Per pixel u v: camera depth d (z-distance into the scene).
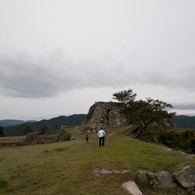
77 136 32.94
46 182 7.38
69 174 8.30
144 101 36.78
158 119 34.00
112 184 7.50
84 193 6.33
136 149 13.90
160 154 12.37
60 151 16.77
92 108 58.47
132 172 8.96
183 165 10.24
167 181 9.02
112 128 39.53
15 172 9.26
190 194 8.84
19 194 6.25
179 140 32.31
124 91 53.59
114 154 12.34
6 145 43.31
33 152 17.89
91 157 11.76
